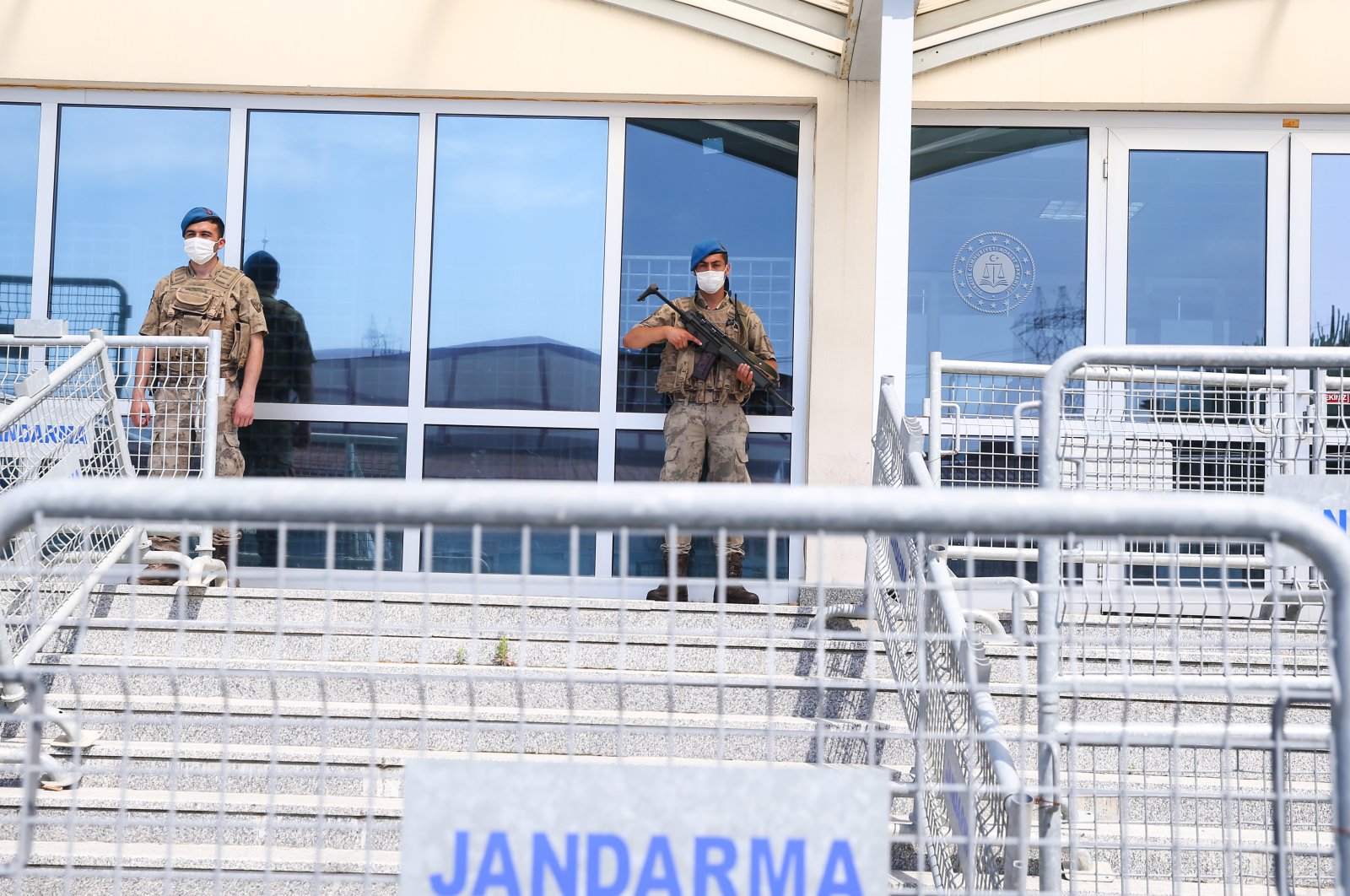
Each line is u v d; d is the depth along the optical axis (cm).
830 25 593
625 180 645
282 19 632
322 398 639
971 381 628
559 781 142
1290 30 623
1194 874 348
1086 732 178
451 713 398
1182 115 639
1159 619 373
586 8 633
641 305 642
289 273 644
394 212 646
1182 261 639
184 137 647
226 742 155
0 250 643
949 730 299
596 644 461
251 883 332
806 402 634
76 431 459
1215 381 367
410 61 632
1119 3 625
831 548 593
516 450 639
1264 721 392
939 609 327
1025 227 642
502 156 648
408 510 145
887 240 502
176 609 465
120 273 642
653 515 144
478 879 141
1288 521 143
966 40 622
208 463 492
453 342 642
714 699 441
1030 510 143
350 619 475
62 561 425
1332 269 635
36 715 157
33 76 630
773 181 644
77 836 354
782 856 141
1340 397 362
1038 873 270
